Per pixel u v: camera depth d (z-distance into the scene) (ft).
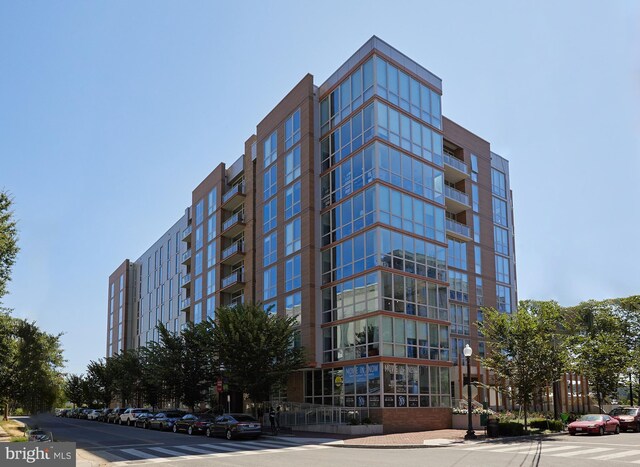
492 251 161.17
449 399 115.03
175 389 139.54
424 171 123.13
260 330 110.22
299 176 132.16
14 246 79.56
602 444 73.72
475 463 53.98
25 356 108.37
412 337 110.52
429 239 120.37
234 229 165.68
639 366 141.49
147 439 96.63
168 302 230.27
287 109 141.38
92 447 81.05
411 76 125.29
